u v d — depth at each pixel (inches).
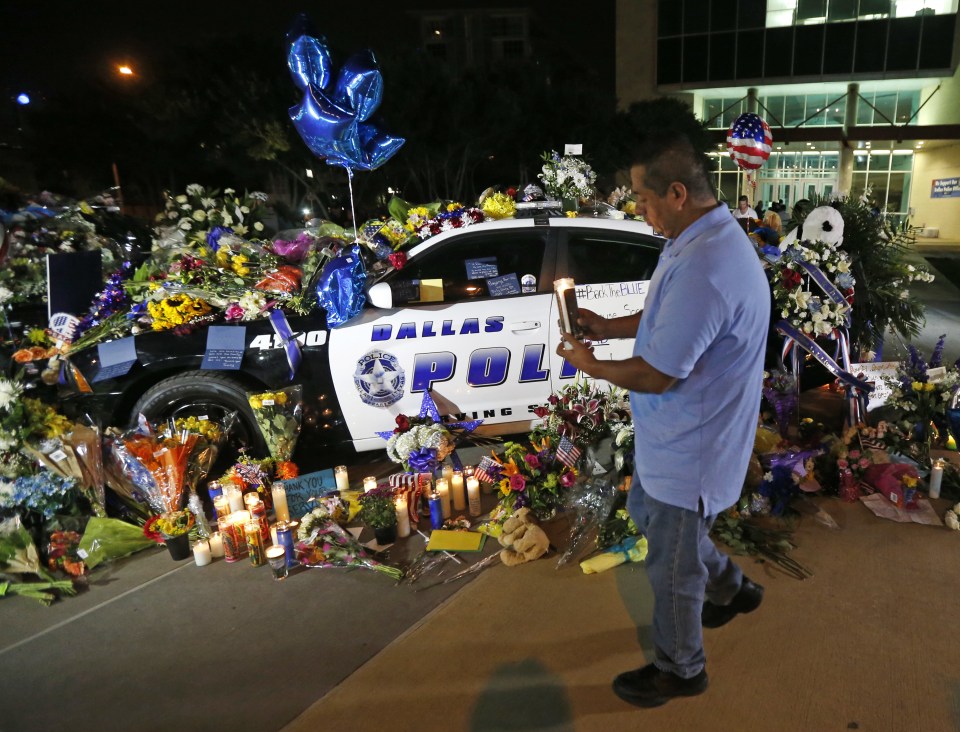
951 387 152.9
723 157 1157.1
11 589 119.0
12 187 262.2
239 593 119.3
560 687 91.0
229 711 90.1
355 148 144.4
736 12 1074.1
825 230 162.6
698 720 84.0
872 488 141.3
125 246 265.6
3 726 89.4
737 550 122.2
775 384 157.8
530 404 162.4
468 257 161.2
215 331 156.3
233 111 688.4
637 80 1166.3
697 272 67.4
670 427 74.1
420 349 155.8
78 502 136.6
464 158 765.3
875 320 189.2
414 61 690.2
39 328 178.2
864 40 1022.4
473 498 144.8
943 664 91.7
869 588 109.7
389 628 106.4
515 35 1726.1
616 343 162.4
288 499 147.5
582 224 162.6
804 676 90.4
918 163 1052.5
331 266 148.9
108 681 97.4
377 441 162.1
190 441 142.9
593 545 126.4
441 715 87.1
